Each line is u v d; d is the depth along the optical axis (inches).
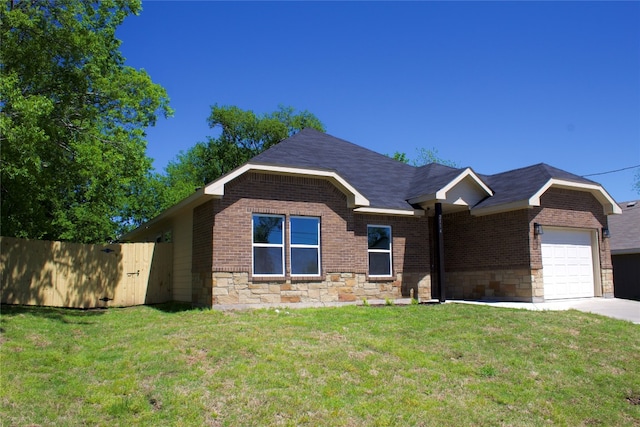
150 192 1625.2
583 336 477.7
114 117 700.0
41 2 616.1
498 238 751.7
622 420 322.0
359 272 705.6
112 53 725.9
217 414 285.7
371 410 301.9
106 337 438.3
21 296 665.6
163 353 378.6
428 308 608.4
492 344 443.2
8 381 317.7
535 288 705.0
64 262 697.6
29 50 602.5
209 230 604.7
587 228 779.4
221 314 546.6
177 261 741.3
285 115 2123.5
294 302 624.4
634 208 1099.9
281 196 630.5
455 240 821.2
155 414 283.6
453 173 757.3
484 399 331.0
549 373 383.9
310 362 368.5
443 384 348.2
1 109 537.6
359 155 866.1
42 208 836.6
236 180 606.5
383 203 725.9
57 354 375.2
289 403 301.7
